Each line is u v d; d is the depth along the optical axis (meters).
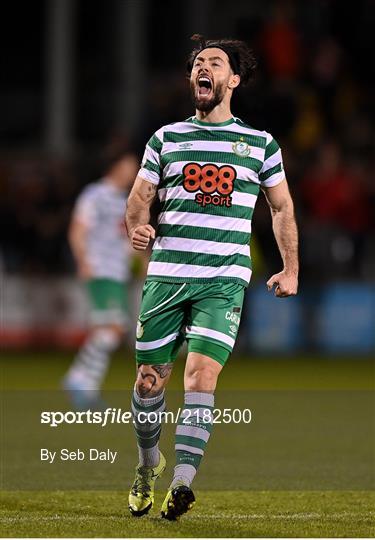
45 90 83.06
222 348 21.97
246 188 22.47
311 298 66.38
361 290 66.94
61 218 69.94
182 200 22.25
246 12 80.81
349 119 78.19
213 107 22.45
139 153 70.50
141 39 76.00
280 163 22.88
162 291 22.25
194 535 20.50
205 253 22.19
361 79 80.00
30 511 23.33
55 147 75.75
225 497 25.47
